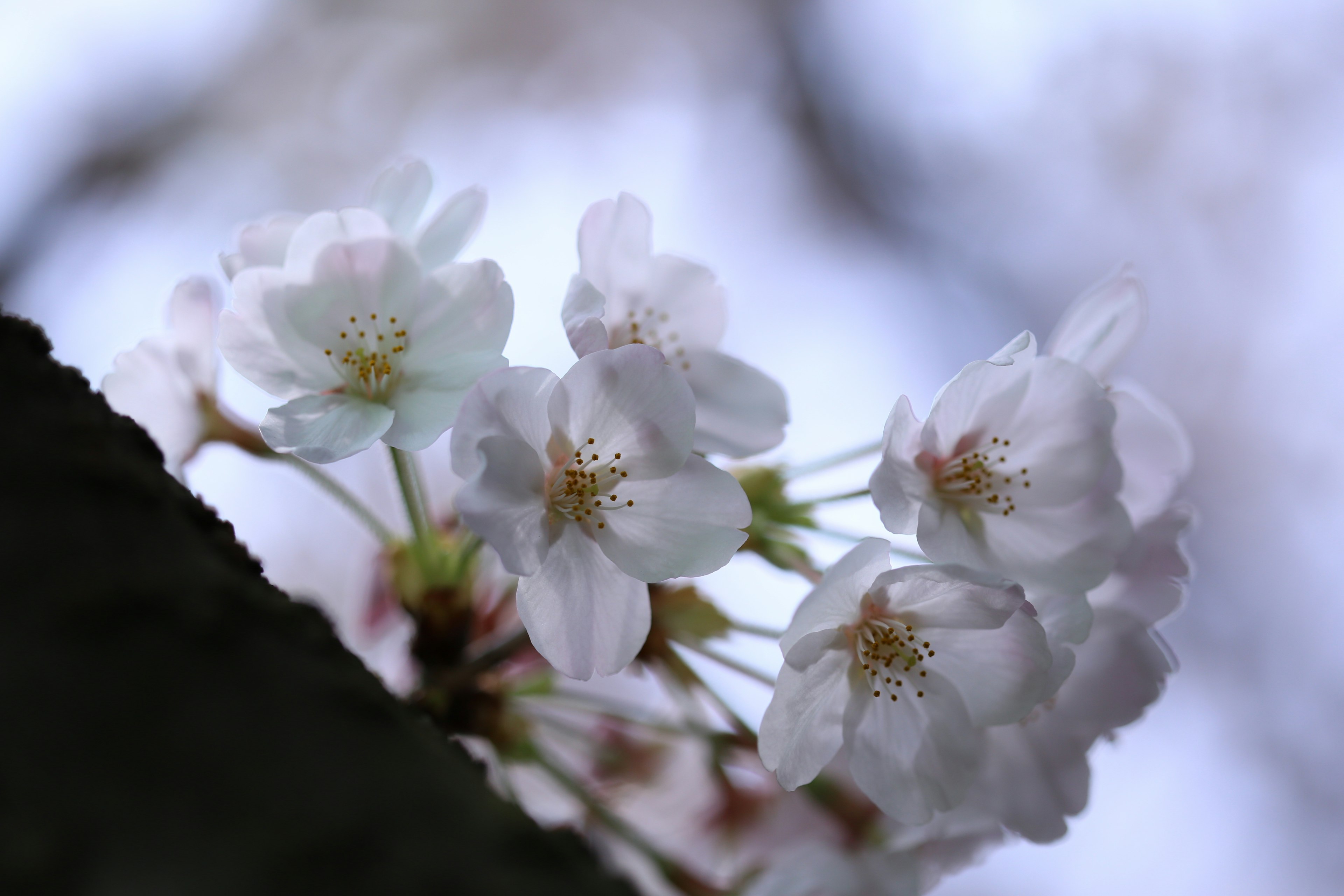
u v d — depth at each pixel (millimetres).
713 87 1050
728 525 393
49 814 275
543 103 1033
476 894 299
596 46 1039
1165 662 414
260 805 292
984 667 399
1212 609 938
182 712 301
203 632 318
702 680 422
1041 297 1006
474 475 383
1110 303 422
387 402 400
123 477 340
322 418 398
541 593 390
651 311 425
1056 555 404
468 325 402
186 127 923
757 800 452
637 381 390
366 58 1000
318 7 991
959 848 429
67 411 342
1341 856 877
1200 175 1011
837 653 398
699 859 453
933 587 395
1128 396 428
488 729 417
